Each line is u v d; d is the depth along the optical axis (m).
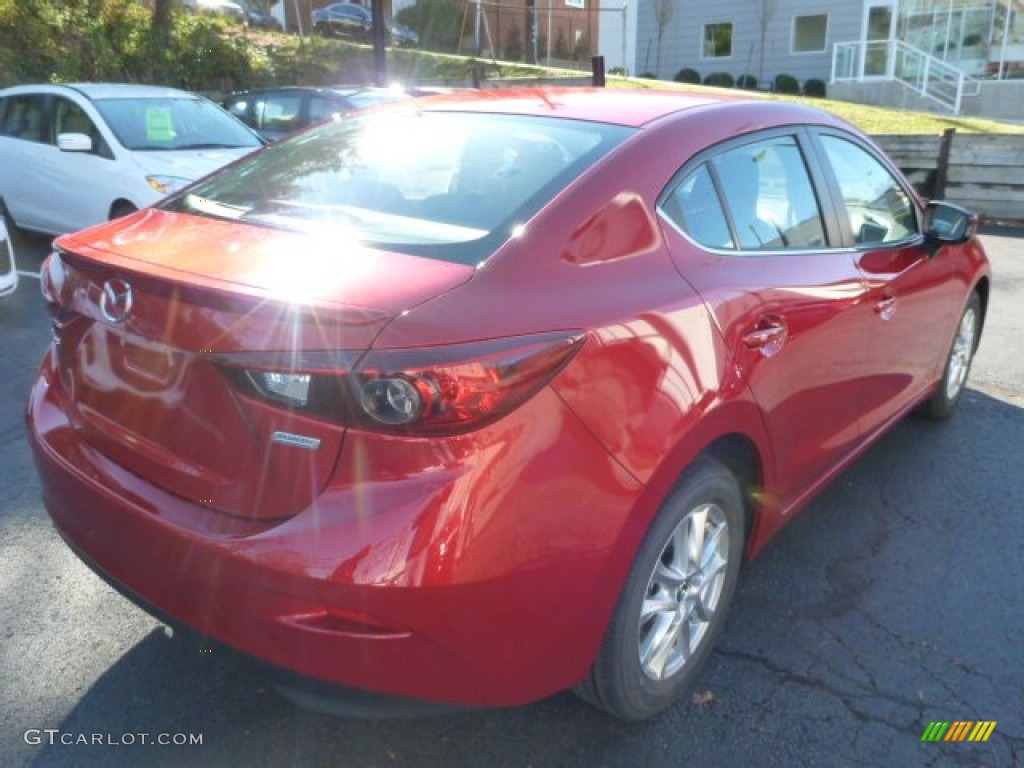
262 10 23.50
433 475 1.90
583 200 2.39
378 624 1.92
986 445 4.57
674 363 2.32
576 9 27.52
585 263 2.29
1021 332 6.68
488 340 1.95
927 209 3.99
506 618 2.02
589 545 2.12
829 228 3.30
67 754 2.44
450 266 2.14
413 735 2.54
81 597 3.13
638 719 2.57
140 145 7.75
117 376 2.33
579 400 2.08
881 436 3.89
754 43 28.77
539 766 2.45
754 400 2.62
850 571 3.42
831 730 2.59
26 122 8.48
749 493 2.91
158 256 2.28
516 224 2.31
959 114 22.59
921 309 3.89
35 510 3.69
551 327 2.06
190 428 2.15
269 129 11.60
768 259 2.87
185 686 2.71
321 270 2.11
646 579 2.35
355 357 1.87
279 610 1.98
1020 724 2.63
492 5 25.58
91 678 2.73
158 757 2.44
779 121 3.19
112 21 17.28
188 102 8.55
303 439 1.96
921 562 3.49
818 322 2.96
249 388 2.00
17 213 8.58
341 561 1.90
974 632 3.06
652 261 2.45
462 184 2.56
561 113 2.89
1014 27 24.25
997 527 3.76
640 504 2.22
